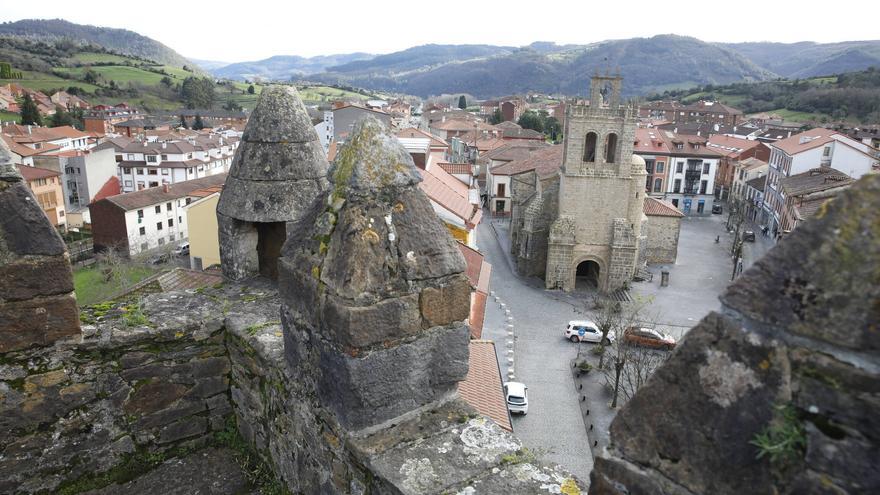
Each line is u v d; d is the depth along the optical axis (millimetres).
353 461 3592
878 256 1771
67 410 4598
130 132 92875
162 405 5090
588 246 37344
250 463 5105
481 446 3537
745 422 2020
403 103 163250
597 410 22375
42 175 53312
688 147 64062
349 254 3471
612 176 35812
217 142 76875
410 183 3812
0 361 4242
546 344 29062
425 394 3809
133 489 4812
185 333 5090
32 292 4258
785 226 46125
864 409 1765
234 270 6191
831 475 1830
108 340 4703
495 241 50719
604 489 2410
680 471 2174
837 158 51000
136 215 48375
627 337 24594
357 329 3385
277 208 5809
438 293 3699
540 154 47969
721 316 2158
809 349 1899
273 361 4504
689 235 54750
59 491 4625
